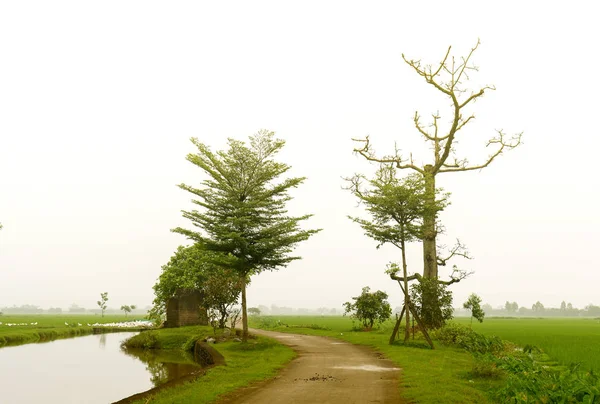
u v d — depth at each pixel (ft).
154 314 167.02
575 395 33.68
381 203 91.15
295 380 51.62
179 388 47.88
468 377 51.34
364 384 48.49
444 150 133.90
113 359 104.58
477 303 106.73
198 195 89.86
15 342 148.97
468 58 124.47
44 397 62.85
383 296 147.84
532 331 163.12
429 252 126.62
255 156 91.35
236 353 80.53
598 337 117.50
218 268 133.18
